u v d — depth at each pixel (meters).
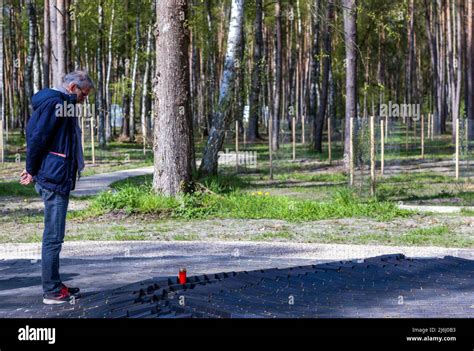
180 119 15.05
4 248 10.13
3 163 32.03
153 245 10.31
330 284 5.73
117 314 4.77
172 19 14.99
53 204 5.93
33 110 5.94
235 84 20.75
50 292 5.91
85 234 11.56
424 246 10.16
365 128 18.67
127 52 50.19
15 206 16.33
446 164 28.41
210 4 47.38
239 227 12.51
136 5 44.38
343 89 59.19
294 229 12.16
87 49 50.28
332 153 35.22
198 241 10.70
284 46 58.19
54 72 27.34
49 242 5.93
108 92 47.81
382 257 6.97
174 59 14.91
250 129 47.56
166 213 13.90
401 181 21.69
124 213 13.85
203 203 14.62
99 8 43.34
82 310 5.23
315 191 19.30
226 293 5.34
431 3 55.25
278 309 4.85
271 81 50.66
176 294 5.27
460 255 9.30
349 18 25.80
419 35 63.22
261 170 27.41
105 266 8.47
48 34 35.00
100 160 33.78
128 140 49.38
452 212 14.46
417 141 41.16
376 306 4.96
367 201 15.70
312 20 44.88
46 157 5.93
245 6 23.05
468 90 37.66
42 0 47.94
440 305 4.98
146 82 44.81
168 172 14.98
